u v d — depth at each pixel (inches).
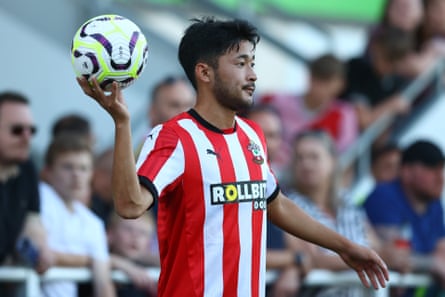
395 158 1178.0
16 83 1187.9
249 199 550.9
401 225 1043.9
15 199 801.6
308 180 935.7
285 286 874.1
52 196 838.5
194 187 541.0
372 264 594.9
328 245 596.1
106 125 1246.9
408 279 1000.9
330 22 1535.4
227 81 550.3
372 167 1194.6
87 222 847.1
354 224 951.6
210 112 557.3
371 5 1542.8
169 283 549.6
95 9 1263.5
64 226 831.7
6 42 1184.2
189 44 562.6
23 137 810.2
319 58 1186.0
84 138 861.8
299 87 1594.5
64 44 1232.8
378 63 1248.2
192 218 541.3
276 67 1590.8
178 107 989.8
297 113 1187.3
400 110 1227.2
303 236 598.2
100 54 513.3
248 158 557.9
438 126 1320.1
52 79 1213.1
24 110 816.3
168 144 539.8
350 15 1537.9
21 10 1203.9
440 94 1302.9
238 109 557.6
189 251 542.0
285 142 1157.7
